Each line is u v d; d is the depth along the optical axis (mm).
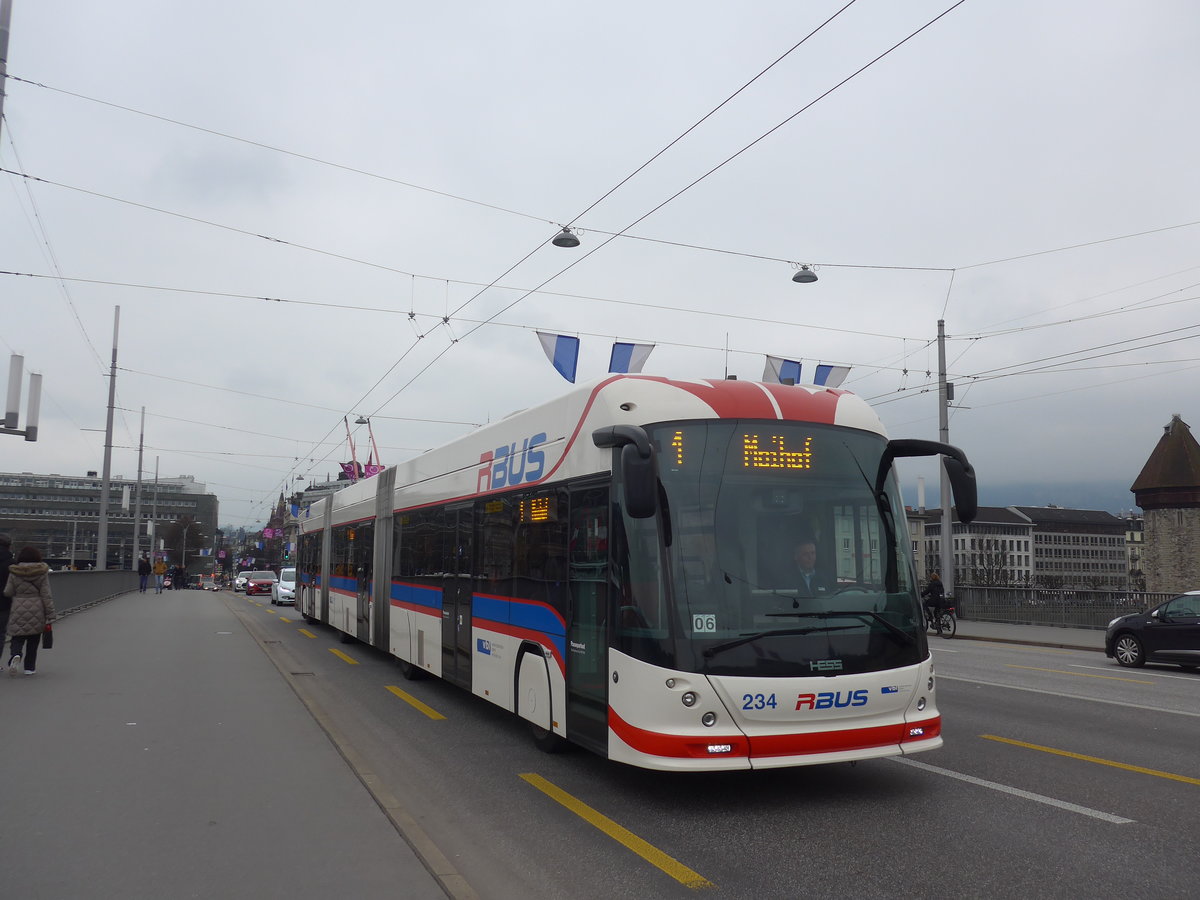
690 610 6574
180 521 126500
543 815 6715
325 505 22750
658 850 5906
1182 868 5539
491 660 9891
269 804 6617
